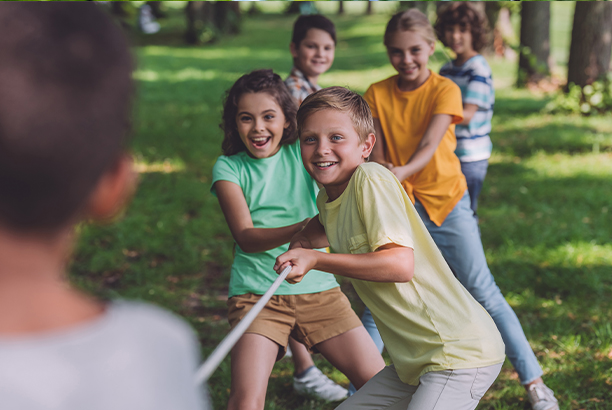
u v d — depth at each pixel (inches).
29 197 27.0
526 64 586.2
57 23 27.6
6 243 27.4
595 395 127.7
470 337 78.4
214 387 132.8
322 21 146.1
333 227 84.3
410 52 123.6
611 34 454.6
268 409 124.0
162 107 491.8
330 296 99.3
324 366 143.3
